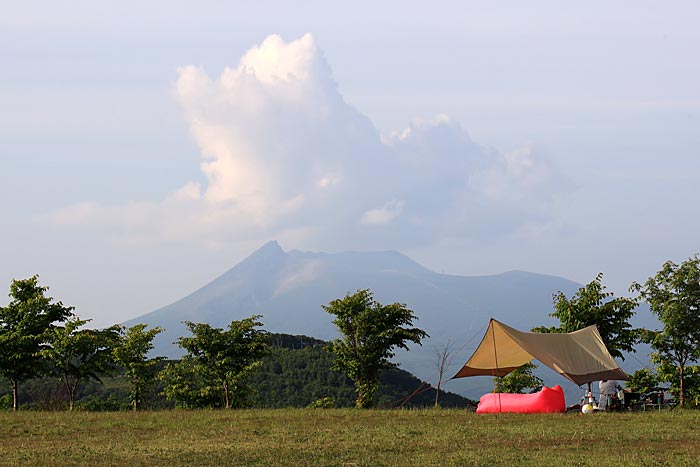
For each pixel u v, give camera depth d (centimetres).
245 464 1972
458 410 3250
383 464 1944
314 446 2219
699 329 3719
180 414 3172
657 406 3578
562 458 1983
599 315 4231
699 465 1891
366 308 4412
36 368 3966
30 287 4084
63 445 2316
